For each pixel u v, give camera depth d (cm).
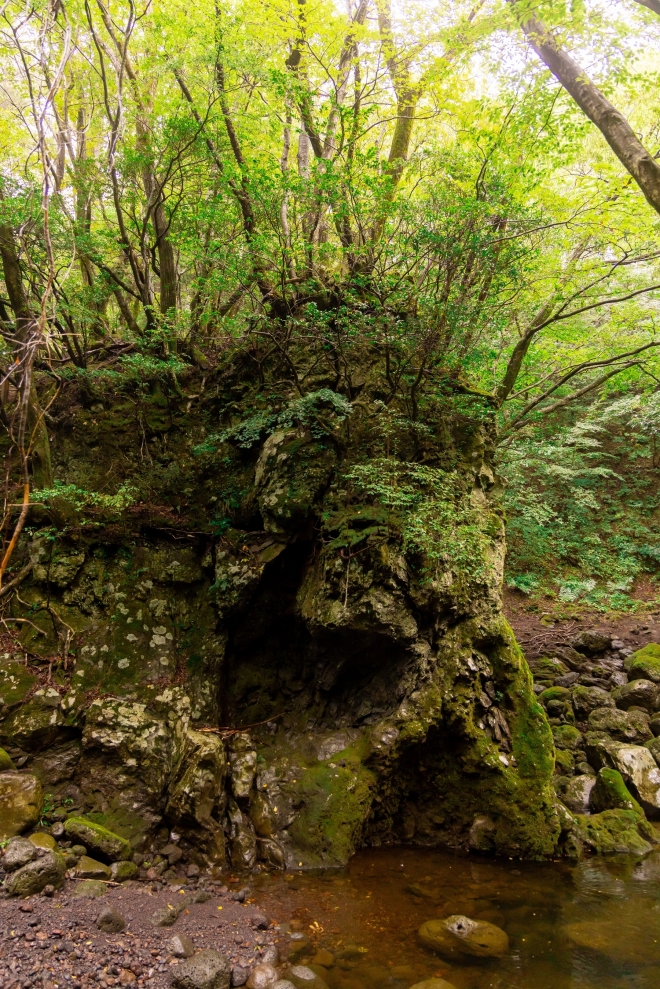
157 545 654
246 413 699
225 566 618
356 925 406
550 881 478
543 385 1076
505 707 586
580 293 782
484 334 781
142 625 607
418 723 544
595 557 1293
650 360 897
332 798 516
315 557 603
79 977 327
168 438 730
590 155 924
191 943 369
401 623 559
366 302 682
